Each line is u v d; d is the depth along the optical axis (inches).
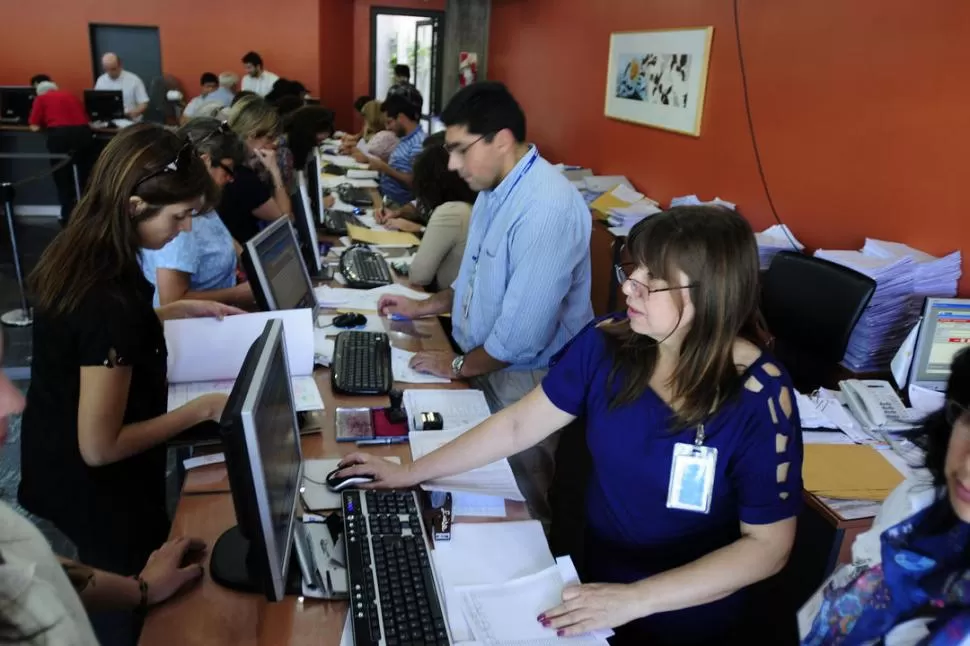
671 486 48.6
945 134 100.0
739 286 44.5
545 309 75.1
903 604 38.0
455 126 75.4
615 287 166.6
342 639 44.8
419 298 107.7
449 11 354.3
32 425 57.2
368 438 67.1
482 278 80.8
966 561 35.9
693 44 162.4
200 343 69.6
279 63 354.0
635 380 50.0
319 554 50.6
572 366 54.9
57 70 332.5
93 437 53.6
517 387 83.7
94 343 52.5
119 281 54.1
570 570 51.6
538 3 271.3
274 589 42.4
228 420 37.5
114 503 59.5
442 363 83.1
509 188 77.0
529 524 57.2
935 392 88.4
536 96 276.8
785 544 47.2
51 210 271.4
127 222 53.4
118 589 44.5
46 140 257.9
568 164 246.5
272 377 45.5
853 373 100.3
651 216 47.3
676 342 48.2
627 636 55.3
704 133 161.0
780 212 135.5
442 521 54.8
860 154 115.2
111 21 332.2
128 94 316.8
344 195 186.5
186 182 54.7
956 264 99.2
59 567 27.4
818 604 43.8
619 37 201.8
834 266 99.5
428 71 388.5
